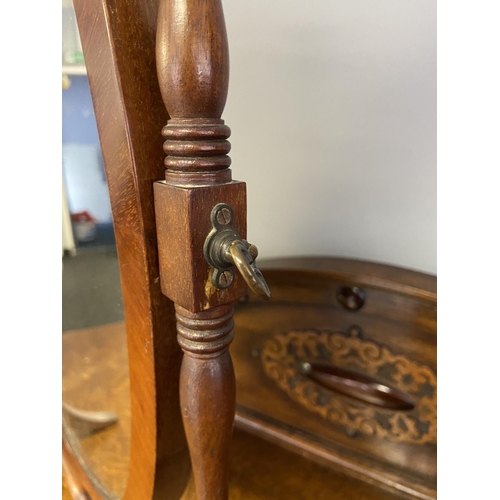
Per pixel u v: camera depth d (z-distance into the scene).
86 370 0.47
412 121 0.52
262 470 0.53
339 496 0.49
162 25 0.25
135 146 0.28
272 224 0.62
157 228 0.29
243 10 0.55
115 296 0.38
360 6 0.51
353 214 0.58
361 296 0.48
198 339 0.29
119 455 0.43
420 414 0.48
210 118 0.26
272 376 0.56
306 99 0.56
